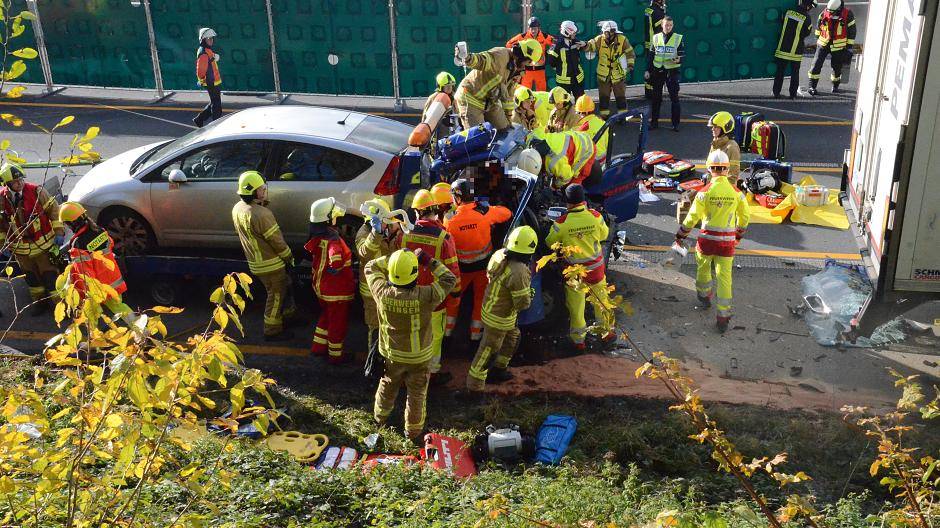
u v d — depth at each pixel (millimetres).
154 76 17125
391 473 6324
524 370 8117
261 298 9719
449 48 16109
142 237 9602
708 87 17547
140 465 3760
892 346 8383
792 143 14117
